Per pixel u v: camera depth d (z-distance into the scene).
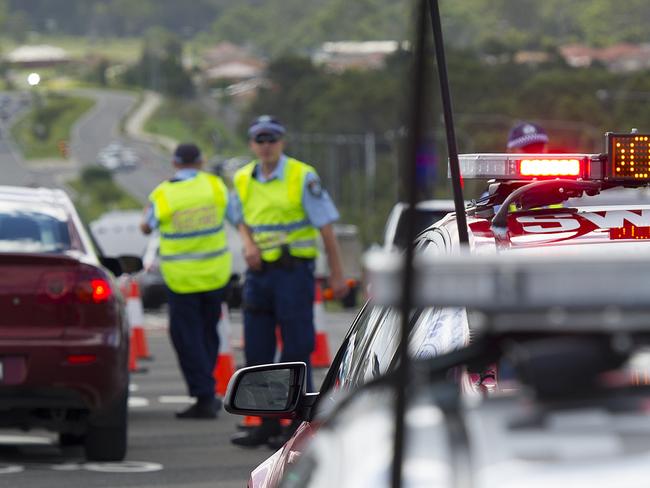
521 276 4.88
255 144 25.02
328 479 5.41
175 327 29.55
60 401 22.17
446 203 31.14
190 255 29.45
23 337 21.95
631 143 11.98
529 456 4.90
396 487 4.89
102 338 22.27
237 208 25.50
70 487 20.89
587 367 4.94
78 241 23.31
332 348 50.22
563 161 12.12
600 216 11.26
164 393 34.56
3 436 26.98
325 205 25.17
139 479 21.75
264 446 25.33
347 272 89.31
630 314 4.88
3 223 23.19
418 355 9.50
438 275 4.93
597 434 4.91
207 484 21.50
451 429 5.05
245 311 25.52
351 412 5.72
